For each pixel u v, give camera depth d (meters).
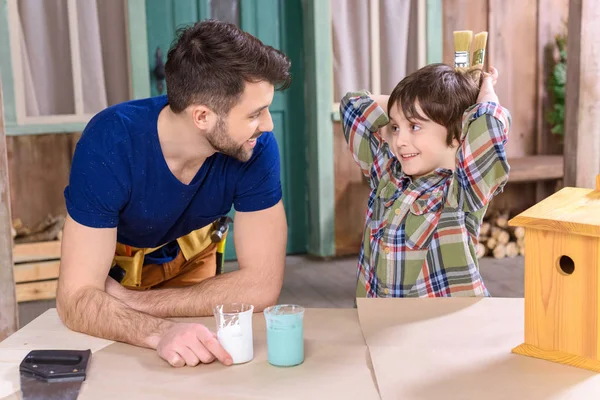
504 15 4.85
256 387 1.15
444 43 4.77
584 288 1.17
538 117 5.01
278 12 4.59
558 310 1.21
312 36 4.50
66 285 1.54
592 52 3.53
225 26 1.49
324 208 4.69
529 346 1.25
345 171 4.74
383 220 1.82
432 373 1.17
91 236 1.57
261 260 1.70
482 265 4.54
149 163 1.61
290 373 1.20
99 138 1.58
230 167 1.70
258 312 1.57
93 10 4.16
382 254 1.79
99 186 1.56
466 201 1.67
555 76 4.96
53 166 4.27
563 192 1.34
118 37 4.23
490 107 1.58
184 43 1.49
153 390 1.14
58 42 4.15
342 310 1.51
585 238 1.16
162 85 4.44
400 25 4.62
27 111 4.15
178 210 1.72
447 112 1.68
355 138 1.96
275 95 4.68
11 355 1.32
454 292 1.74
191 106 1.50
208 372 1.21
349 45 4.57
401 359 1.23
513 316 1.43
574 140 3.61
